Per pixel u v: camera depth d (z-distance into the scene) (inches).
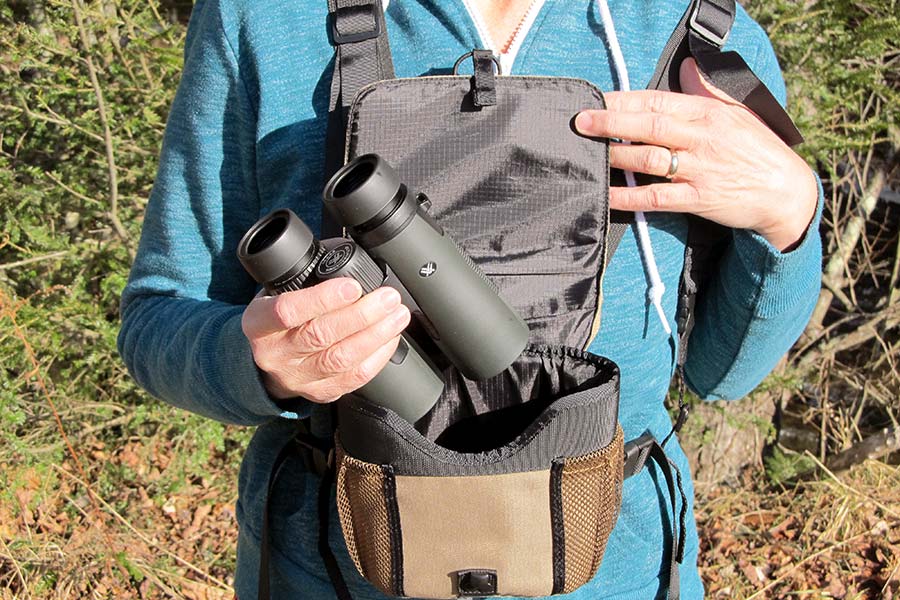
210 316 45.6
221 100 46.9
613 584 49.3
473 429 45.0
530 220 43.6
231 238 48.9
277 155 46.1
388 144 43.1
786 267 47.1
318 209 45.4
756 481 161.0
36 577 125.6
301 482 49.3
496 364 39.5
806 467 162.4
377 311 35.1
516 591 41.2
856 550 140.1
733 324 51.4
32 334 138.1
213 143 47.3
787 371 163.9
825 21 128.3
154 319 48.3
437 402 43.8
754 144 44.3
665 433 53.7
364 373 36.8
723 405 154.3
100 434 157.0
